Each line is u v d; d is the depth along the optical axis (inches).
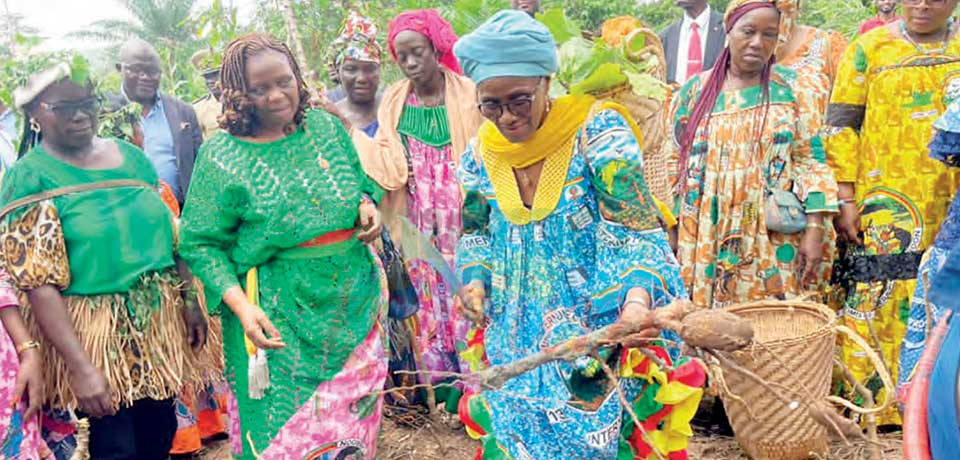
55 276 135.6
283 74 130.1
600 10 472.7
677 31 265.1
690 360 123.5
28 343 131.3
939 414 71.9
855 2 393.1
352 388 139.4
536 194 120.0
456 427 192.1
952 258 73.3
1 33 151.9
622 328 99.7
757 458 160.9
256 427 138.3
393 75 349.7
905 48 175.6
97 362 138.9
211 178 134.0
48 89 134.6
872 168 180.1
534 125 116.9
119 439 146.3
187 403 169.8
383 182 185.3
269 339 133.1
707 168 177.2
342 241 138.2
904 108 175.8
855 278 183.3
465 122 188.9
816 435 154.6
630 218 117.1
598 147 116.3
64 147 139.9
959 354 71.9
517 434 120.3
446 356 193.3
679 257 181.8
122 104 175.6
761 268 175.8
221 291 134.8
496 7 191.3
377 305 143.7
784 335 164.2
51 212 136.3
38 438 134.3
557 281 120.8
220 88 132.2
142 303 142.5
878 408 88.4
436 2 267.1
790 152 173.9
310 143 136.9
